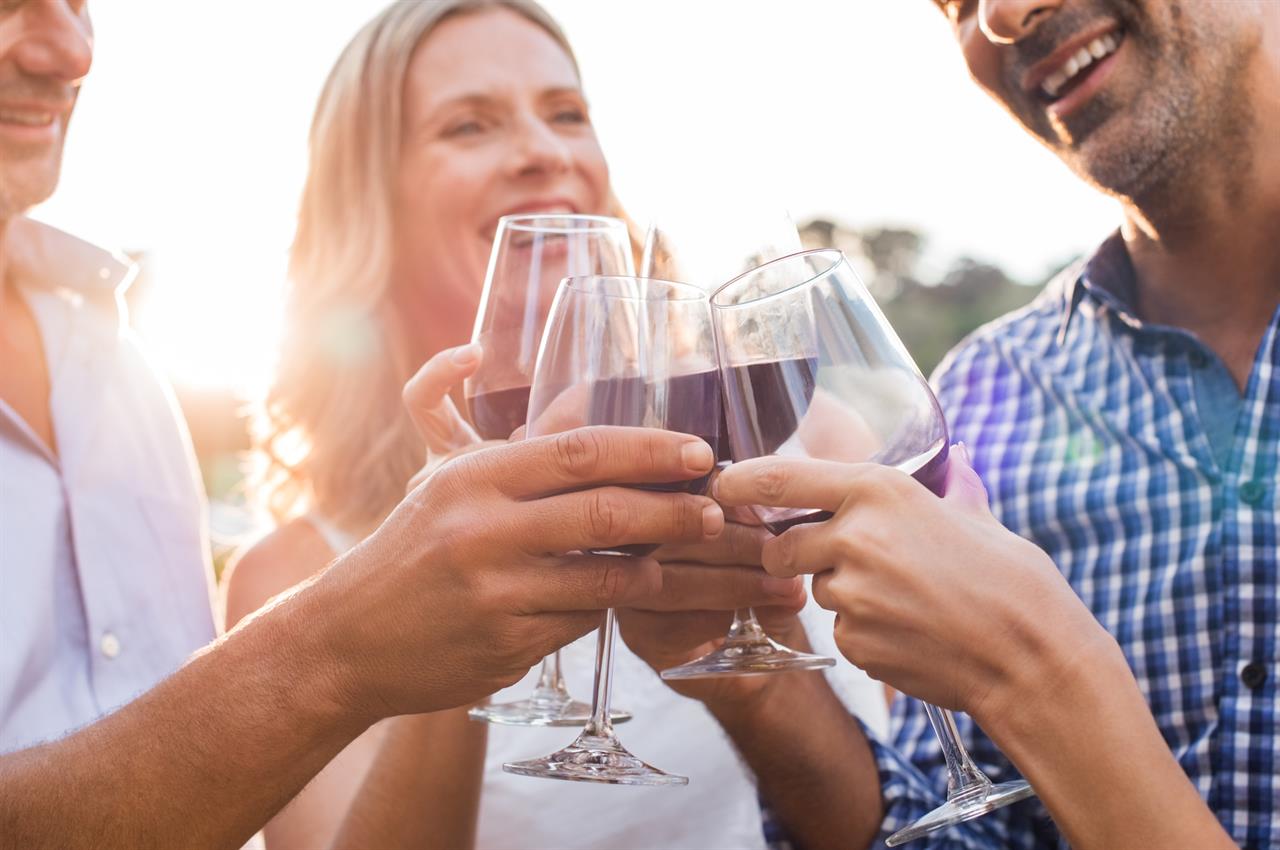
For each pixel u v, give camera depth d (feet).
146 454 6.91
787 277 4.23
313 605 3.87
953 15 6.85
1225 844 3.54
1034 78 6.32
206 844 4.01
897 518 3.71
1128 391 6.55
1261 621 5.82
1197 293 6.43
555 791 6.77
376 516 7.88
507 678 3.90
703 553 4.85
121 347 7.09
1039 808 5.98
